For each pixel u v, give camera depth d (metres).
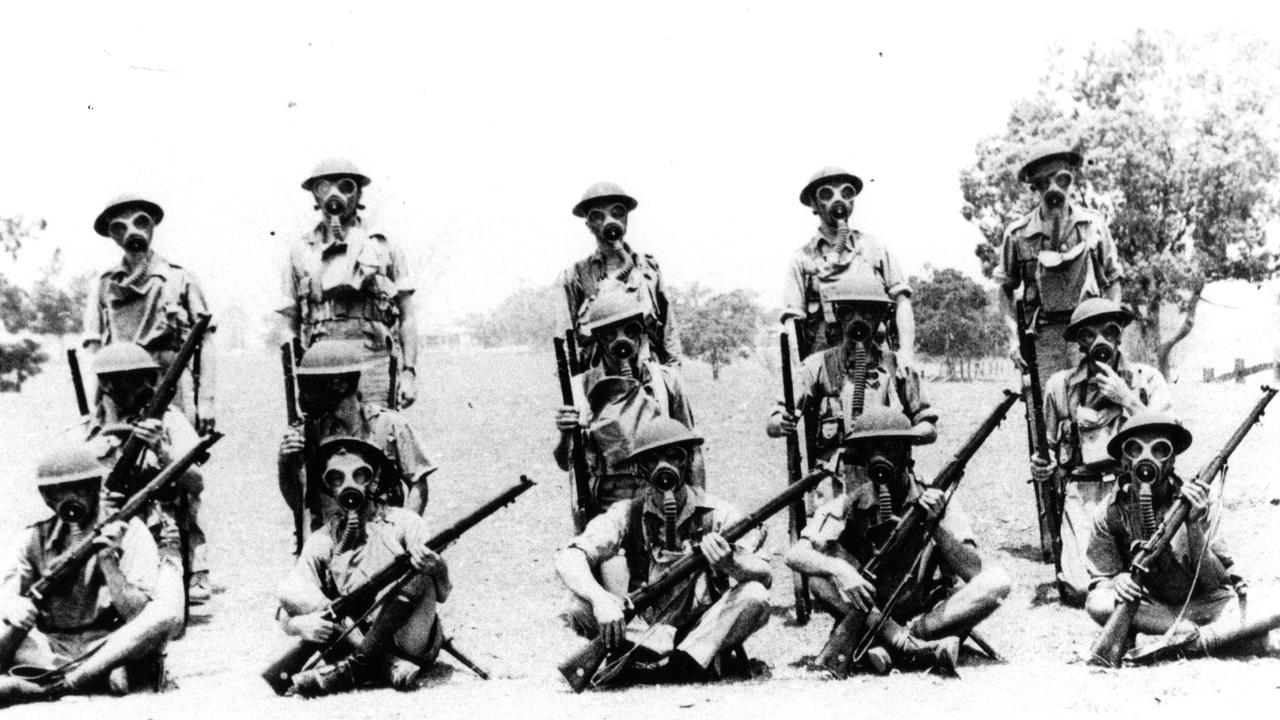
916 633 6.30
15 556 6.17
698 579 6.34
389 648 6.19
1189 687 5.53
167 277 8.23
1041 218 8.77
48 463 6.11
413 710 5.60
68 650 6.16
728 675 6.17
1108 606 6.35
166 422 7.47
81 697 5.93
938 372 26.36
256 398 27.92
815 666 6.12
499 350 43.72
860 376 7.41
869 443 6.22
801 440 15.56
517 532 10.72
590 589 5.93
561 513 11.71
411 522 6.34
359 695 5.93
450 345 44.72
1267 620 5.96
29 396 24.62
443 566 6.11
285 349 6.98
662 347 8.13
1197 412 15.94
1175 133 18.31
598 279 8.04
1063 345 8.66
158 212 8.23
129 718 5.54
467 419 21.17
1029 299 8.83
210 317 7.21
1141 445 6.33
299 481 7.01
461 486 13.67
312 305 8.19
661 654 5.97
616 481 7.15
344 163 8.22
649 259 8.13
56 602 6.18
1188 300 18.97
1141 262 18.45
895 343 8.09
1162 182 18.02
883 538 6.34
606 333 7.20
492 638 7.20
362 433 7.23
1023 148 19.12
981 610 6.11
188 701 5.87
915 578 6.24
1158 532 6.14
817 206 8.38
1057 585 7.86
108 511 6.60
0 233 24.39
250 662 6.71
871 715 5.27
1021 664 6.18
